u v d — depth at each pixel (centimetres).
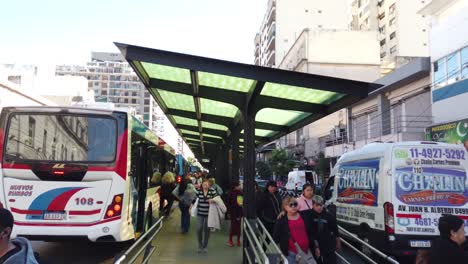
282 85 777
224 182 1905
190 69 721
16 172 809
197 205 1014
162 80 932
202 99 1091
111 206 818
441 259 401
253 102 877
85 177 818
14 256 280
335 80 732
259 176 5641
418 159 891
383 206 891
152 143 1211
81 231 802
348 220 1057
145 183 1062
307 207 743
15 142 823
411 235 859
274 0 8812
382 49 7575
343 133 4250
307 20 8700
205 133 1919
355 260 962
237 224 1094
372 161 964
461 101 2297
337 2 8806
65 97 4275
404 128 3069
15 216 800
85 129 839
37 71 4450
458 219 413
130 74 16712
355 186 1037
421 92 2925
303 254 611
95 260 908
